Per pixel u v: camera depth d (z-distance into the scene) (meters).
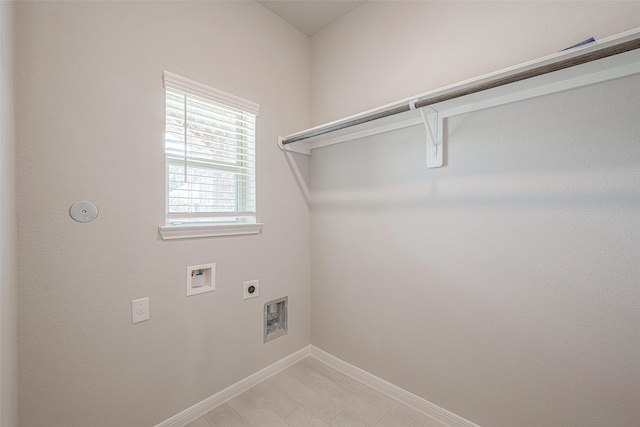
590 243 1.08
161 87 1.36
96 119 1.17
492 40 1.30
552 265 1.16
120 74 1.23
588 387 1.09
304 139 1.84
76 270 1.14
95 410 1.20
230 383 1.66
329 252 2.02
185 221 1.54
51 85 1.07
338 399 1.65
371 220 1.77
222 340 1.62
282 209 1.94
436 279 1.49
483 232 1.33
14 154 0.96
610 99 1.02
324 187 2.05
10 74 0.89
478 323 1.36
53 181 1.08
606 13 1.03
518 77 0.98
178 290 1.43
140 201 1.30
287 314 1.99
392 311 1.68
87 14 1.15
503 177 1.27
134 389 1.30
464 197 1.38
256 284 1.79
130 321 1.28
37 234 1.05
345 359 1.93
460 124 1.39
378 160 1.73
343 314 1.94
